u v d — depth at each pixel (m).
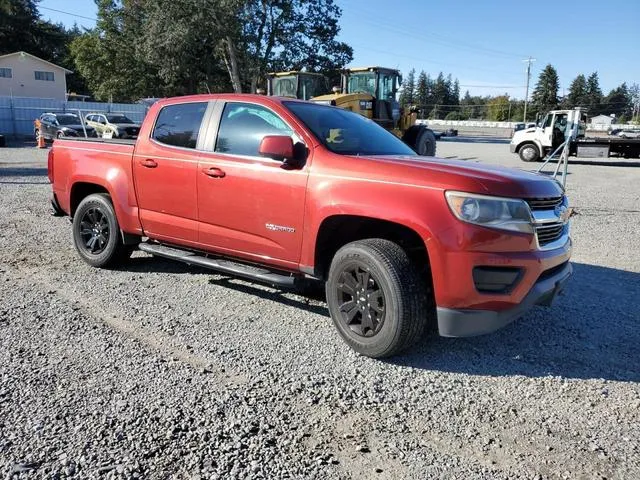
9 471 2.66
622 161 27.19
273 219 4.54
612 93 136.38
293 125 4.58
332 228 4.32
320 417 3.25
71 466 2.72
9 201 10.62
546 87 114.88
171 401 3.36
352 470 2.77
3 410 3.20
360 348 4.08
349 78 21.11
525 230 3.80
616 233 8.84
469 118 137.38
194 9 36.81
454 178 3.80
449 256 3.71
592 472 2.79
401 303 3.83
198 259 5.20
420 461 2.86
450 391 3.62
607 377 3.87
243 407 3.32
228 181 4.79
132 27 47.25
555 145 24.22
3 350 4.00
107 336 4.32
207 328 4.55
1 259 6.47
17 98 36.50
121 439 2.95
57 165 6.48
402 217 3.84
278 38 40.41
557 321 4.94
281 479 2.68
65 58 75.06
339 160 4.25
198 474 2.69
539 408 3.43
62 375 3.65
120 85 50.72
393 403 3.44
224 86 49.12
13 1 68.56
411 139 17.62
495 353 4.24
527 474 2.77
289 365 3.92
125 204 5.71
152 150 5.45
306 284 4.63
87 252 6.25
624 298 5.62
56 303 5.02
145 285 5.66
